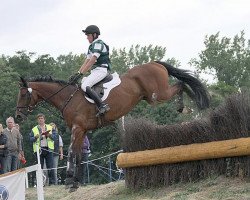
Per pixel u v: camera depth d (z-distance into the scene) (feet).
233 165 27.89
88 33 30.76
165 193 28.60
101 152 105.19
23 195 26.32
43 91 31.27
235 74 167.53
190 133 29.58
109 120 30.91
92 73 30.81
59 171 97.40
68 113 30.68
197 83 32.17
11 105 133.69
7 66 150.92
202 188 27.35
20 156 39.78
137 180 30.91
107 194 31.81
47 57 155.84
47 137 41.11
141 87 31.65
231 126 28.22
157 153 29.78
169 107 87.56
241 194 25.05
